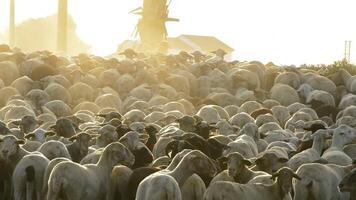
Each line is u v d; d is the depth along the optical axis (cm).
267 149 2944
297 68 5884
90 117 3972
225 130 3438
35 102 4600
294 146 3161
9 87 4725
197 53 6153
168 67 5572
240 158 2347
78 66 5366
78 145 2794
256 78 5366
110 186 2441
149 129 3125
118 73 5216
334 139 2995
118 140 2841
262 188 2206
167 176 2142
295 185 2416
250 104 4584
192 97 5203
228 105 4809
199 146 2689
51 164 2436
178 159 2383
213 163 2306
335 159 2764
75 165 2355
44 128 3397
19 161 2555
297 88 5366
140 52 6356
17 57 5453
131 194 2355
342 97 5253
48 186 2334
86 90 4831
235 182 2303
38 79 5153
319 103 4969
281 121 4381
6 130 3019
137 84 5197
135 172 2373
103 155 2461
